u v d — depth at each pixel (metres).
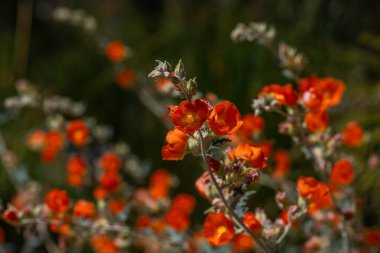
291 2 2.37
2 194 2.16
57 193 1.20
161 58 2.55
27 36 2.94
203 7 2.84
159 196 1.49
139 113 2.50
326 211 1.29
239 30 1.29
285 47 1.25
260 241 1.00
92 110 2.60
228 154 0.99
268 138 1.87
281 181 1.37
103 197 1.39
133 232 1.29
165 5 3.17
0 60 2.92
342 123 1.80
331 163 1.22
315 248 1.31
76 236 1.34
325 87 1.17
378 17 2.21
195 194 1.97
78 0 3.45
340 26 2.21
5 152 1.82
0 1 3.23
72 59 2.85
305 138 1.19
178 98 1.87
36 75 2.89
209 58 2.19
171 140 0.94
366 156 1.65
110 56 1.87
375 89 1.92
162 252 1.49
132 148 2.35
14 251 2.03
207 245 1.33
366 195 1.58
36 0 3.29
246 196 1.01
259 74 2.05
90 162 1.82
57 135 1.61
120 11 3.37
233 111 0.91
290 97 1.11
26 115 2.44
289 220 1.05
